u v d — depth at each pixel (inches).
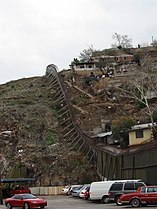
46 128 4005.9
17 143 3745.1
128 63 5792.3
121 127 3016.7
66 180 3019.2
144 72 4387.3
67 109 4254.4
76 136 3580.2
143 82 4040.4
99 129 3762.3
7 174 3339.1
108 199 1658.5
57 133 3875.5
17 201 1594.5
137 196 1360.7
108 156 2415.1
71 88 5088.6
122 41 7411.4
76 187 2351.1
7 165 3430.1
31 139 3818.9
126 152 2134.6
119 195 1593.3
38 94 5054.1
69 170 3129.9
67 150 3427.7
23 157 3484.3
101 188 1684.3
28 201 1556.3
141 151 1907.0
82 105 4520.2
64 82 5324.8
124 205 1445.6
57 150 3479.3
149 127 2824.8
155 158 1750.7
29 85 5551.2
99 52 6924.2
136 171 1959.9
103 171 2546.8
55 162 3280.0
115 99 4463.6
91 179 2775.6
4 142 3764.8
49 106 4557.1
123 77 5054.1
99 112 4237.2
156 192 1353.3
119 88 4576.8
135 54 6195.9
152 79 4028.1
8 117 4234.7
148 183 1793.8
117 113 4121.6
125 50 7027.6
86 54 6786.4
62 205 1680.6
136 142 2817.4
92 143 2974.9
